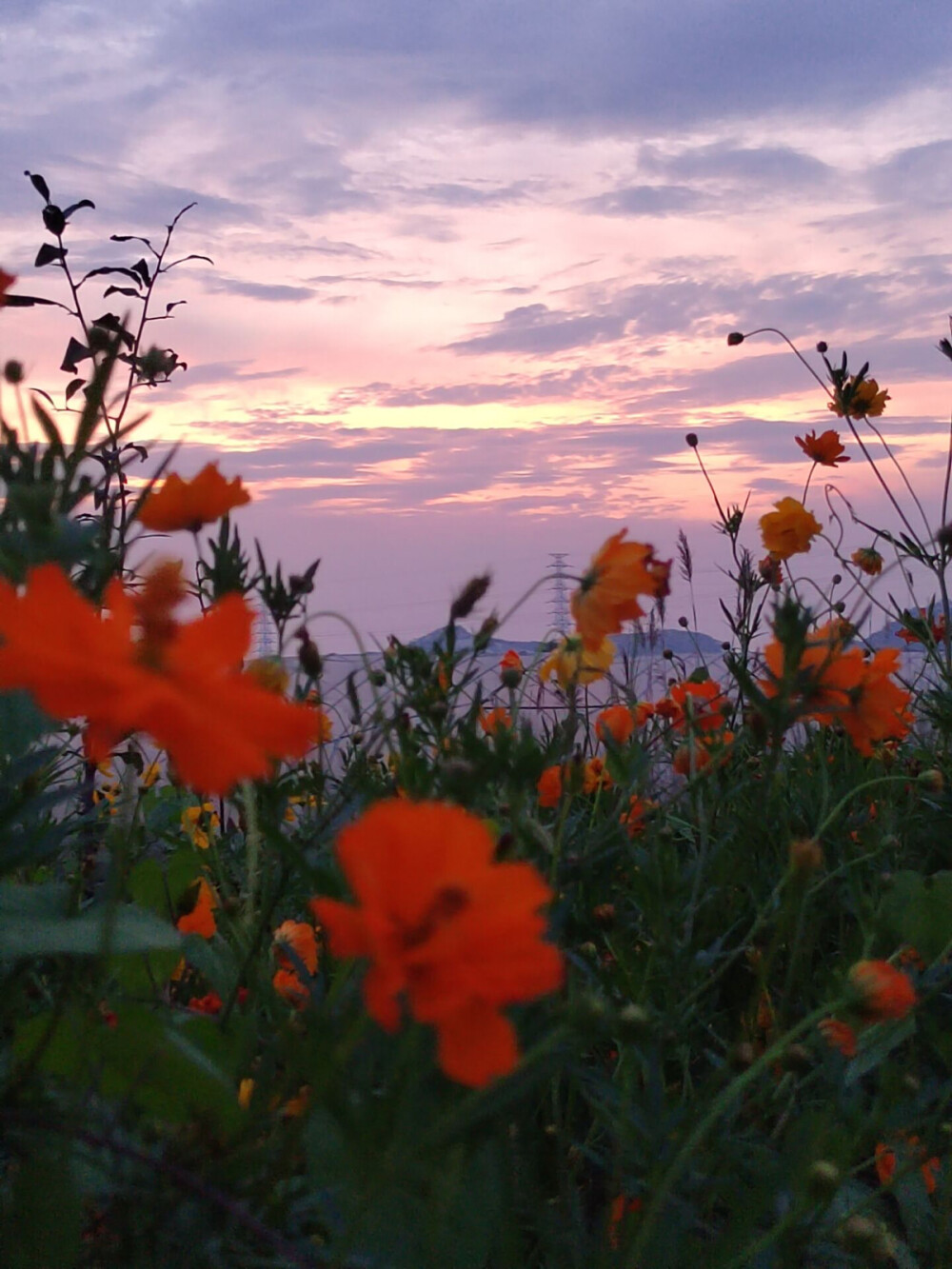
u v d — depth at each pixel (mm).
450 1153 293
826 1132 449
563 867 516
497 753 389
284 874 479
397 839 257
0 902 374
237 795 507
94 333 388
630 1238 397
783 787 761
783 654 498
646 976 519
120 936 347
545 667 688
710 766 604
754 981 651
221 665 271
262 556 556
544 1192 459
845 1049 470
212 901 623
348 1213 329
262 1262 335
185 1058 338
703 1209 437
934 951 558
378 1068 331
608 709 763
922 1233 513
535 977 242
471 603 595
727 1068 444
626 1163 430
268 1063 364
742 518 1361
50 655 245
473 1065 246
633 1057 432
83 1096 359
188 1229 332
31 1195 326
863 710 557
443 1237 333
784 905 469
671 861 541
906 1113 500
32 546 334
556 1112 478
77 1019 361
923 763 979
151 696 243
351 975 362
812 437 1595
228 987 506
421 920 250
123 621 276
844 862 668
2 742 347
